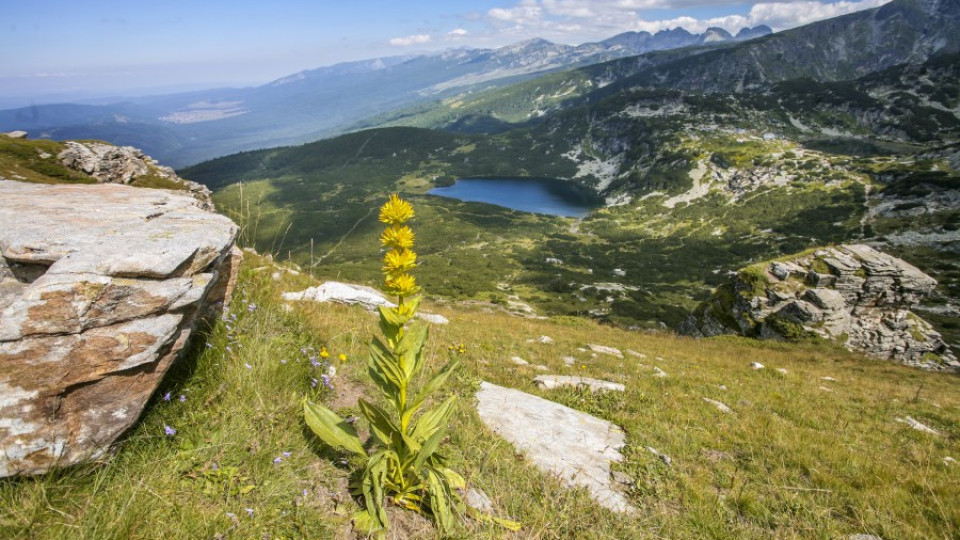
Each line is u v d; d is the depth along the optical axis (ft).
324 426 12.28
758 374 58.18
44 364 9.90
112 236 13.08
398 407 12.06
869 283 135.33
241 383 14.89
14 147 106.11
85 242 12.41
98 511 9.33
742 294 143.64
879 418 41.83
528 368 37.63
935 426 43.21
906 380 84.07
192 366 14.82
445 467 13.42
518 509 14.53
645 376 44.04
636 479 19.24
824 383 58.59
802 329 128.47
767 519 18.08
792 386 51.80
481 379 28.43
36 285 10.23
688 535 15.74
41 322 9.98
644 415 28.73
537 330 71.20
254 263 38.37
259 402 14.44
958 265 446.19
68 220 14.30
